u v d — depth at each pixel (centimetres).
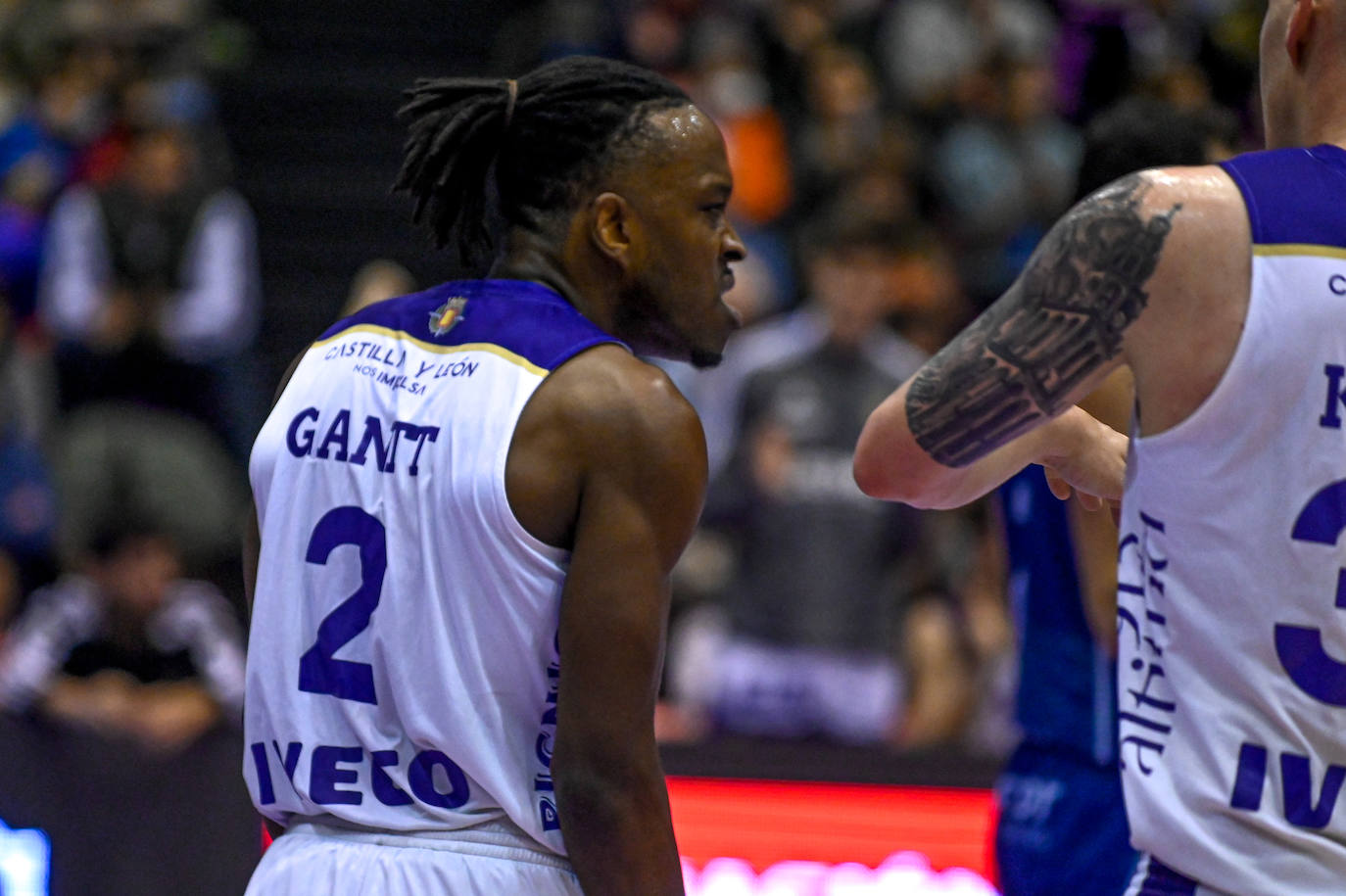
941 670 1280
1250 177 410
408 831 461
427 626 458
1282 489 399
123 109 1705
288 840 480
